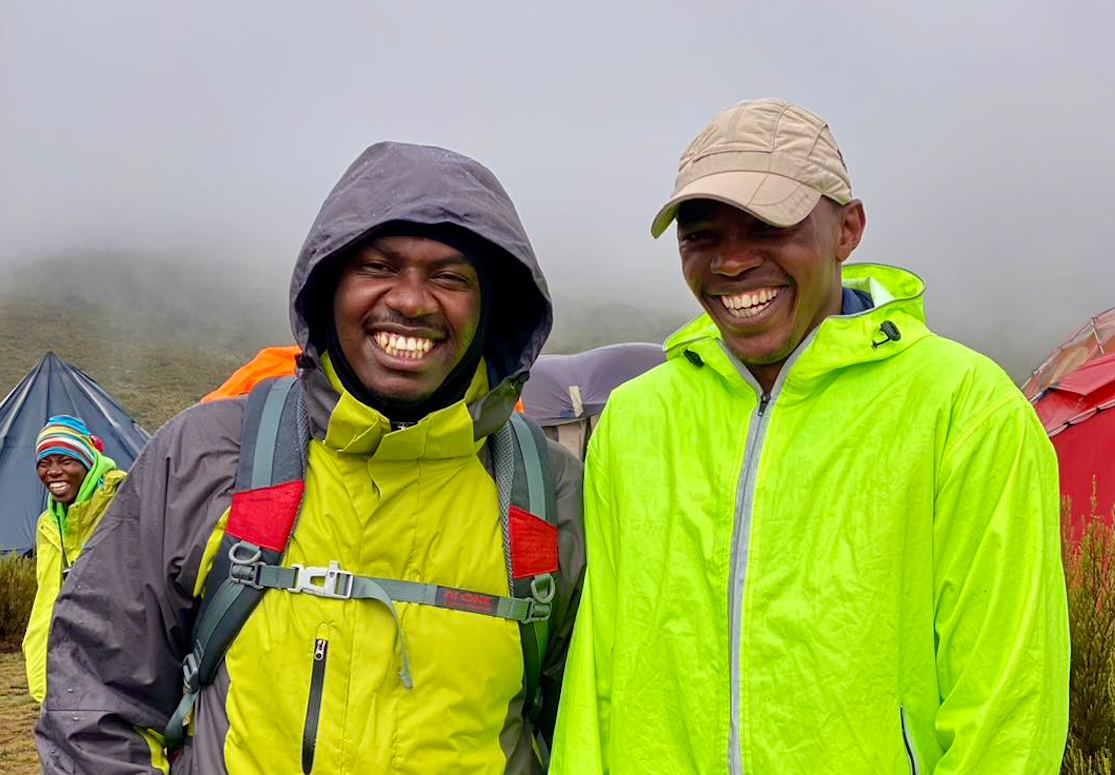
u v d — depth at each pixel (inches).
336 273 44.9
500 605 43.4
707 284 43.9
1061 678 38.3
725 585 41.9
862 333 41.8
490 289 46.7
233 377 77.2
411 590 42.1
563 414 201.5
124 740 42.4
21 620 186.9
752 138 42.9
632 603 43.6
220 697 42.2
